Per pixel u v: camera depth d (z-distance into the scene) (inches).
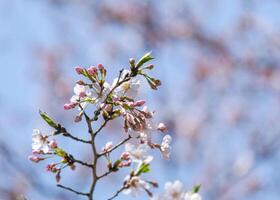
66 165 65.9
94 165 65.6
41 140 65.9
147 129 65.0
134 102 64.4
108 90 64.7
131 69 64.9
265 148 206.1
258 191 203.8
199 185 68.4
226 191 204.2
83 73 64.6
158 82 65.0
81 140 65.7
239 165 204.2
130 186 66.2
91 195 65.6
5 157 178.2
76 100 64.7
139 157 65.7
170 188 67.2
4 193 173.3
